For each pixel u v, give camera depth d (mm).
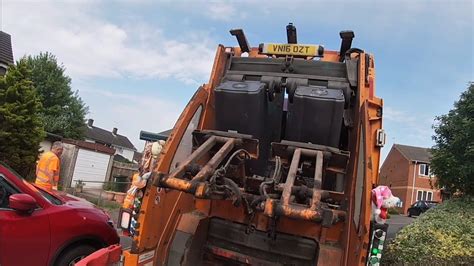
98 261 3955
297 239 4062
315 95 4156
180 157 3994
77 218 4945
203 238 4230
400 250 7793
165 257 4051
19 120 16531
